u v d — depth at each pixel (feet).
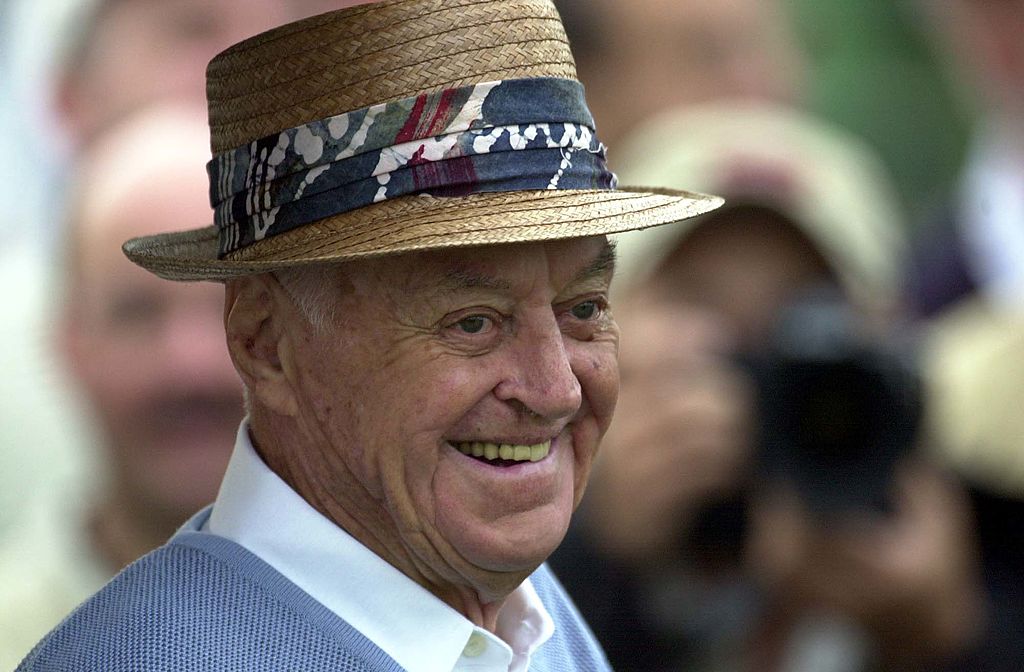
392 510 24.31
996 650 48.52
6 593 43.27
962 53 73.67
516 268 23.63
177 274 24.49
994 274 71.72
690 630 45.80
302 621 24.09
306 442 24.93
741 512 45.62
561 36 24.68
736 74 65.26
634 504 45.50
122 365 42.98
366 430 24.13
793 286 51.52
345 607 24.57
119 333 43.14
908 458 46.68
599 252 24.64
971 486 50.65
